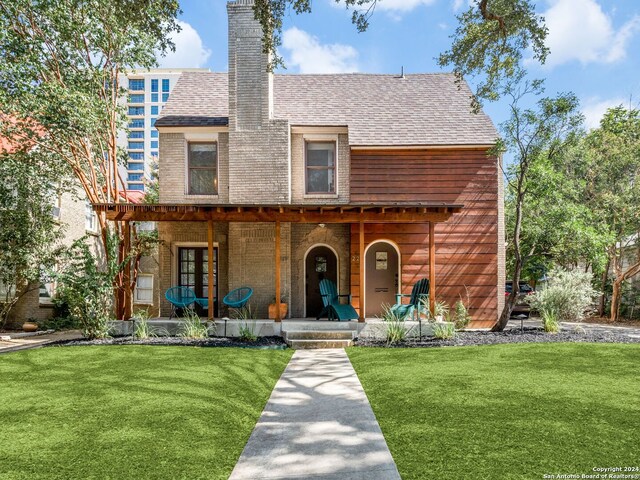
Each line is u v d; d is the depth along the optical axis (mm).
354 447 4086
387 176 13172
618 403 5141
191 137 13344
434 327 10578
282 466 3691
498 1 9477
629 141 16125
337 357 8578
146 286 15695
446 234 12992
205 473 3537
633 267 15820
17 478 3404
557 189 14945
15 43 11102
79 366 7395
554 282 12461
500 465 3562
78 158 12727
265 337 10867
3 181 12633
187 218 10992
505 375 6582
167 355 8344
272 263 12500
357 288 12766
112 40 12273
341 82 15633
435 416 4816
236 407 5312
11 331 13523
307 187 13523
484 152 13156
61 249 13148
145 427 4539
